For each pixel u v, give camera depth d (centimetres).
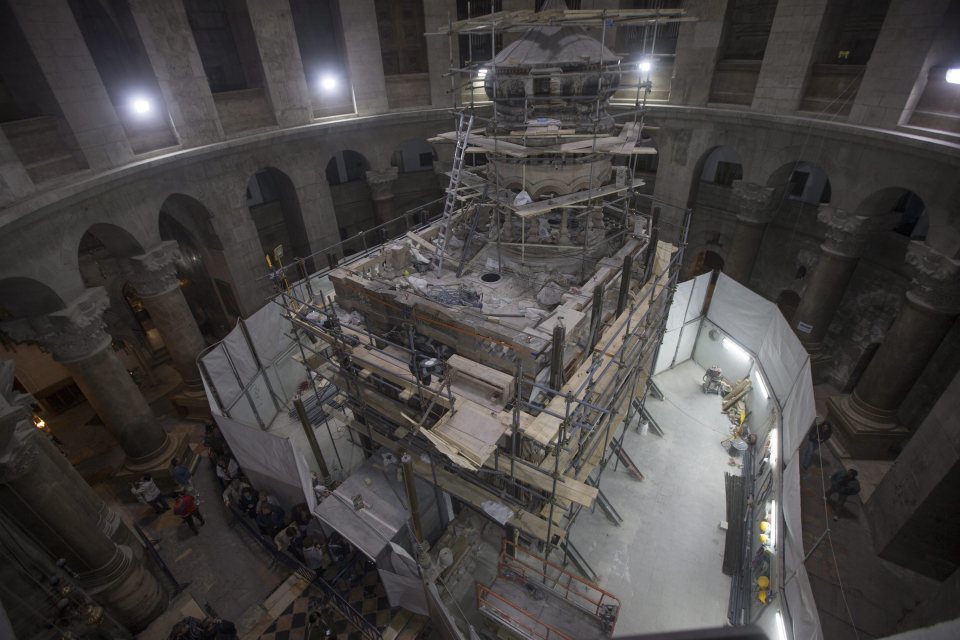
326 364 1370
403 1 2319
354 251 2798
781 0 1584
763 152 1791
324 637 1195
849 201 1598
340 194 2634
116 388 1491
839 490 1486
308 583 1358
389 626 1228
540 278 1280
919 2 1295
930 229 1370
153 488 1537
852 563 1396
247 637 1253
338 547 1330
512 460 1041
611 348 1194
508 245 1381
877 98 1434
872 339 1814
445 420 984
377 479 1345
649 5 1988
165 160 1571
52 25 1246
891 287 1733
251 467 1416
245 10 1741
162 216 2020
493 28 1117
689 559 1309
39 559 1081
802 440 1200
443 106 2211
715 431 1708
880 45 1397
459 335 1098
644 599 1220
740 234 2041
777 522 1171
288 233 2400
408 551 1231
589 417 1152
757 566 1212
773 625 1033
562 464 1067
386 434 1321
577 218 1391
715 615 1187
